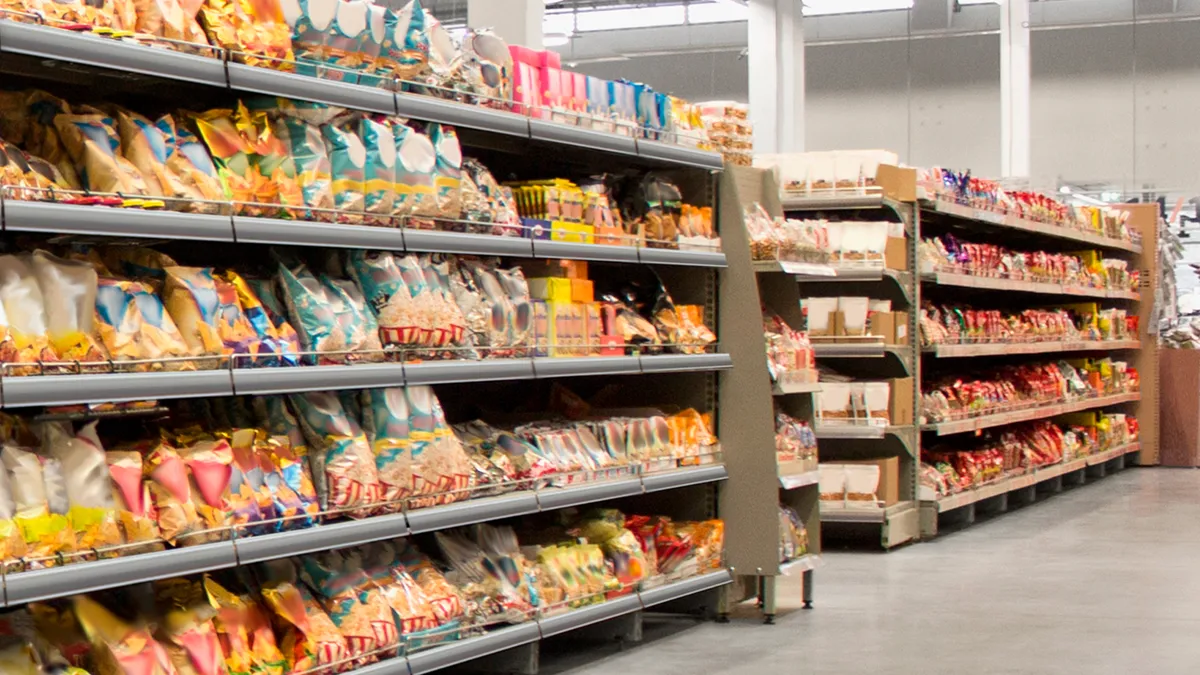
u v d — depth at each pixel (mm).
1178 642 5105
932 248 8180
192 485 3174
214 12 3283
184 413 3479
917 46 16562
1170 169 16062
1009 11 14281
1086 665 4723
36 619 2943
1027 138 14297
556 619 4379
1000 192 9117
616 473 4816
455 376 3963
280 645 3432
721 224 5504
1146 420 12742
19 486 2770
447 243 3967
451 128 4199
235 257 3873
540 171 5422
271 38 3414
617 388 5652
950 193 8258
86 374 2875
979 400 8812
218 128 3377
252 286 3572
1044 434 10266
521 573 4312
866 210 7848
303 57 3592
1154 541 7871
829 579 6559
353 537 3541
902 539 7621
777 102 12141
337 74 3691
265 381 3295
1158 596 6090
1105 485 11117
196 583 3262
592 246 4641
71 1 2928
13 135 3113
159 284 3244
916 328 7824
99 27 2965
